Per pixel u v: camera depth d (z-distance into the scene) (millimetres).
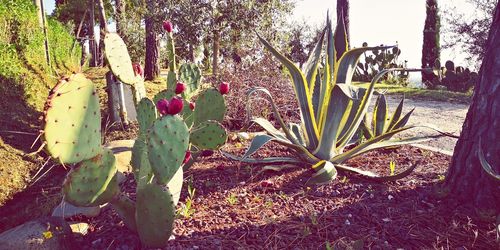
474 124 3248
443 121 9055
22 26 10039
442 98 13125
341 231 3006
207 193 3701
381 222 3129
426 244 2848
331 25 4328
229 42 13945
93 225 3201
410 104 12062
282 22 14828
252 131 6711
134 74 3541
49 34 13023
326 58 4285
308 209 3357
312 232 3000
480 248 2795
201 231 2986
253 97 7105
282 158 4426
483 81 3221
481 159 2949
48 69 10734
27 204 4648
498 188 3080
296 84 4402
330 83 4320
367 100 4281
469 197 3262
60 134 2305
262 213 3285
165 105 2525
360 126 5215
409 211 3289
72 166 2482
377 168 4426
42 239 2686
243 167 4406
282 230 3020
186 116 3992
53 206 4293
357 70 21141
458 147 3396
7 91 8133
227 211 3324
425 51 20406
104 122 7684
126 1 18109
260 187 3816
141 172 2660
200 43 14211
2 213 4523
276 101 7547
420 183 3852
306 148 4469
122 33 17078
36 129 7406
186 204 3271
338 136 4457
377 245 2820
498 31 3141
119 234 2988
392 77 19969
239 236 2936
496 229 2836
